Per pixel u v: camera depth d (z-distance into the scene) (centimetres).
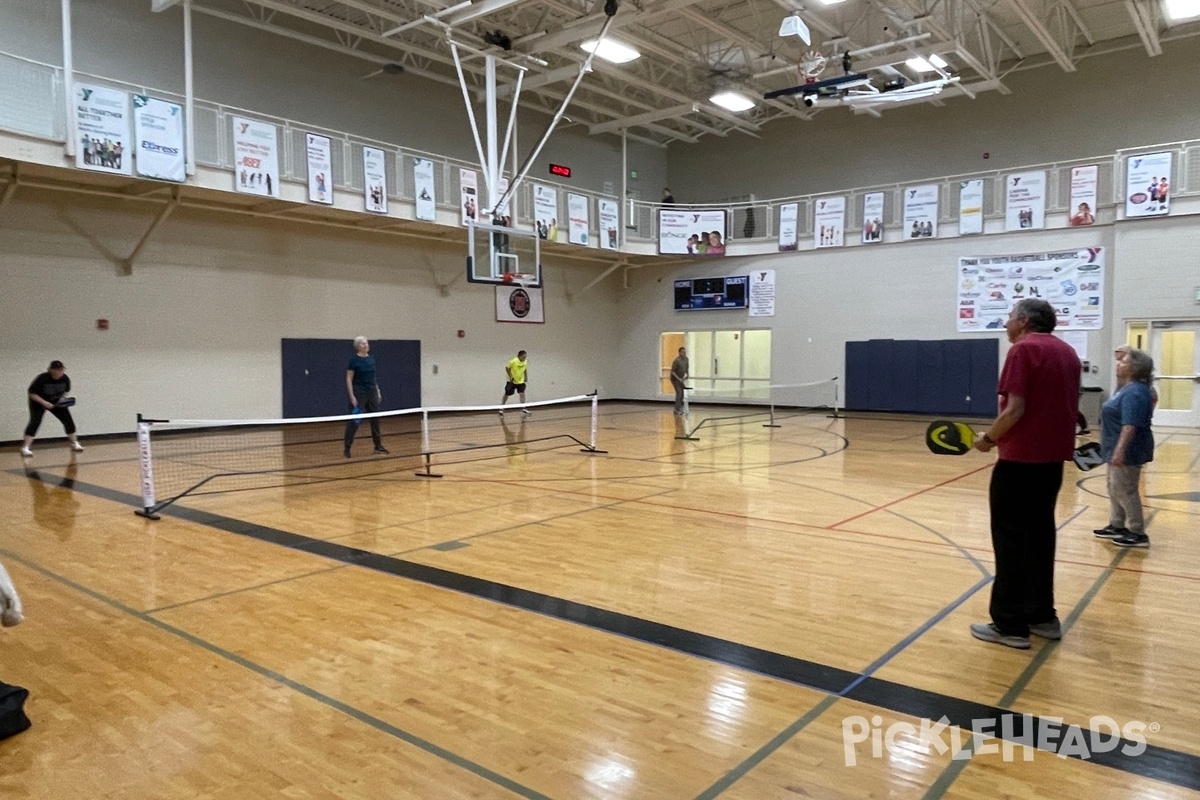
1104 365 1611
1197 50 1608
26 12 1227
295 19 1570
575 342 2247
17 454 1152
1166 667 371
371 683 356
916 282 1848
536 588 502
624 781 271
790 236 2022
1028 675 362
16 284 1238
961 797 261
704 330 2206
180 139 1225
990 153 1856
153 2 1312
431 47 1670
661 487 882
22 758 289
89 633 421
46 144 1094
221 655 390
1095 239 1617
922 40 1591
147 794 264
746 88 1748
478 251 1333
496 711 327
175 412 1426
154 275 1393
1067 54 1623
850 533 654
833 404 1981
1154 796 261
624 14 1285
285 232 1577
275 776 276
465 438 1384
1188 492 838
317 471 1004
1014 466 391
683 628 428
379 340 1747
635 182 2334
